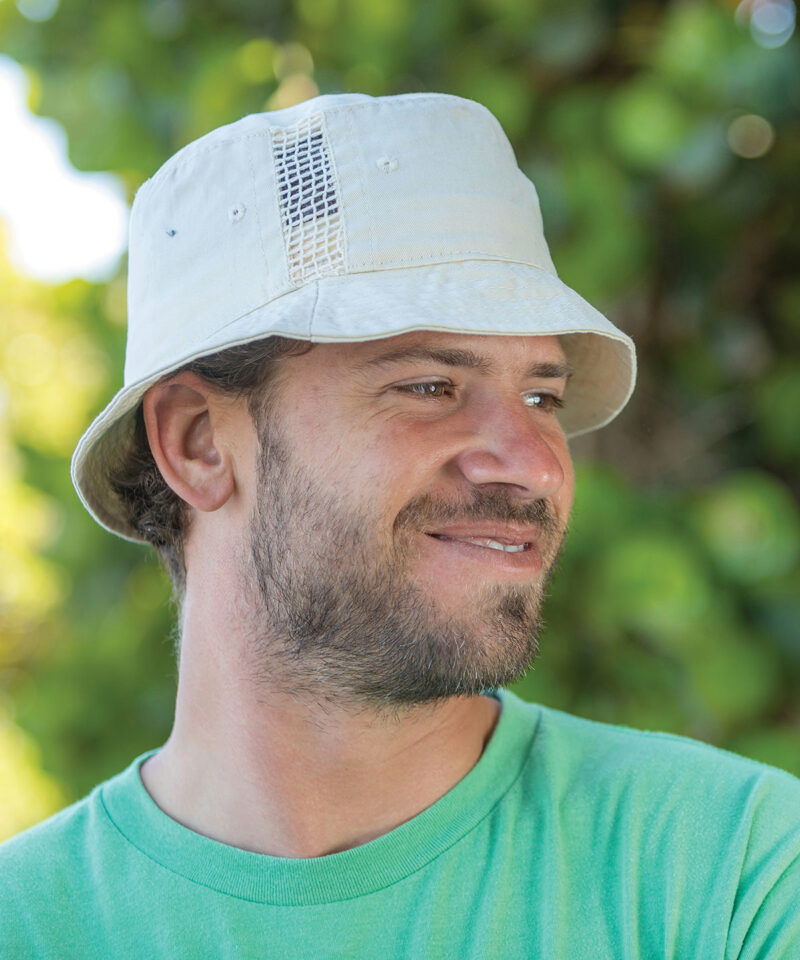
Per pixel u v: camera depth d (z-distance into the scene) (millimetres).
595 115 4734
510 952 2930
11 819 6574
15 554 6461
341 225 3033
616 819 3125
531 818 3139
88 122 5012
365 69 4883
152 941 3059
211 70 4914
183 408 3332
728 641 4555
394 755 3125
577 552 4582
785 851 2982
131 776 3408
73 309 5574
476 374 3102
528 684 4691
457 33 4855
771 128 4672
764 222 4992
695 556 4586
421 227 3049
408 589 2994
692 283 5098
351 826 3135
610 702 4781
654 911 2961
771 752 4559
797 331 5070
